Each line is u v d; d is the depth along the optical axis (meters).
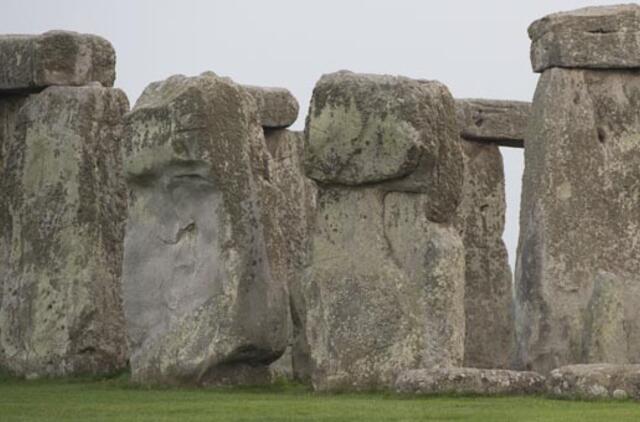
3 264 65.50
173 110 57.56
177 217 58.22
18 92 66.25
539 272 66.19
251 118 58.00
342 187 56.66
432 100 56.06
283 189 71.75
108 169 64.38
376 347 55.97
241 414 50.47
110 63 66.00
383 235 56.38
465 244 72.25
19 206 65.19
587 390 51.84
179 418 50.00
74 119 64.50
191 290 57.81
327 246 56.75
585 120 66.69
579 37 66.56
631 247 66.62
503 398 52.31
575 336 65.81
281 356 59.16
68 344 63.75
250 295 57.22
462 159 56.62
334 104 56.44
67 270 64.06
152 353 58.28
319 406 51.59
